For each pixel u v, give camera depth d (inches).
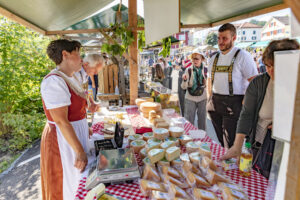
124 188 48.5
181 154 57.4
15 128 189.9
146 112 106.9
